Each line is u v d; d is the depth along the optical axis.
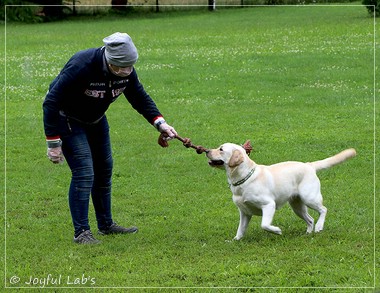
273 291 5.99
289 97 16.03
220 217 8.24
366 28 26.66
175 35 27.86
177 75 18.86
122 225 8.08
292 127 13.18
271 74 18.77
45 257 7.02
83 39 27.42
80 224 7.41
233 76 18.62
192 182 9.80
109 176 7.66
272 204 7.05
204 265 6.64
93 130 7.46
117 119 14.18
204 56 21.89
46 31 30.91
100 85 6.98
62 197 9.32
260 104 15.41
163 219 8.27
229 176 7.15
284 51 22.25
